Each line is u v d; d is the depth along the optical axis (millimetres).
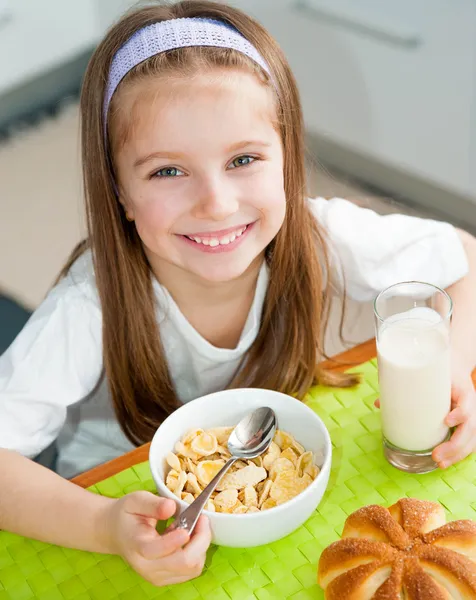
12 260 2609
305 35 2545
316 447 1011
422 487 998
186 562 881
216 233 1121
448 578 816
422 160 2502
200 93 1046
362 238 1396
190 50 1075
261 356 1333
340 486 1005
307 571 915
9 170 2938
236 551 943
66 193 2830
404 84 2408
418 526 871
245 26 1150
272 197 1118
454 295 1364
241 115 1057
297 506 912
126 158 1105
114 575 934
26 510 990
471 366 1192
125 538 911
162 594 906
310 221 1318
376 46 2410
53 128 3080
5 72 2795
